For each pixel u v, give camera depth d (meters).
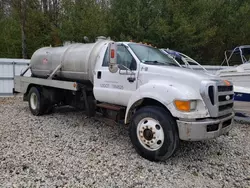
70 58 6.27
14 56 18.70
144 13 18.23
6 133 5.51
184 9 18.81
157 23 17.67
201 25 18.52
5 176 3.52
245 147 5.20
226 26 21.33
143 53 5.01
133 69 4.76
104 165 4.00
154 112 4.14
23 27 17.67
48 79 6.79
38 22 18.75
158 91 4.14
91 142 5.07
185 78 4.13
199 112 3.93
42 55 7.39
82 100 6.41
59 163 4.00
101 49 5.59
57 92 7.08
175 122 4.04
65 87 6.21
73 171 3.75
